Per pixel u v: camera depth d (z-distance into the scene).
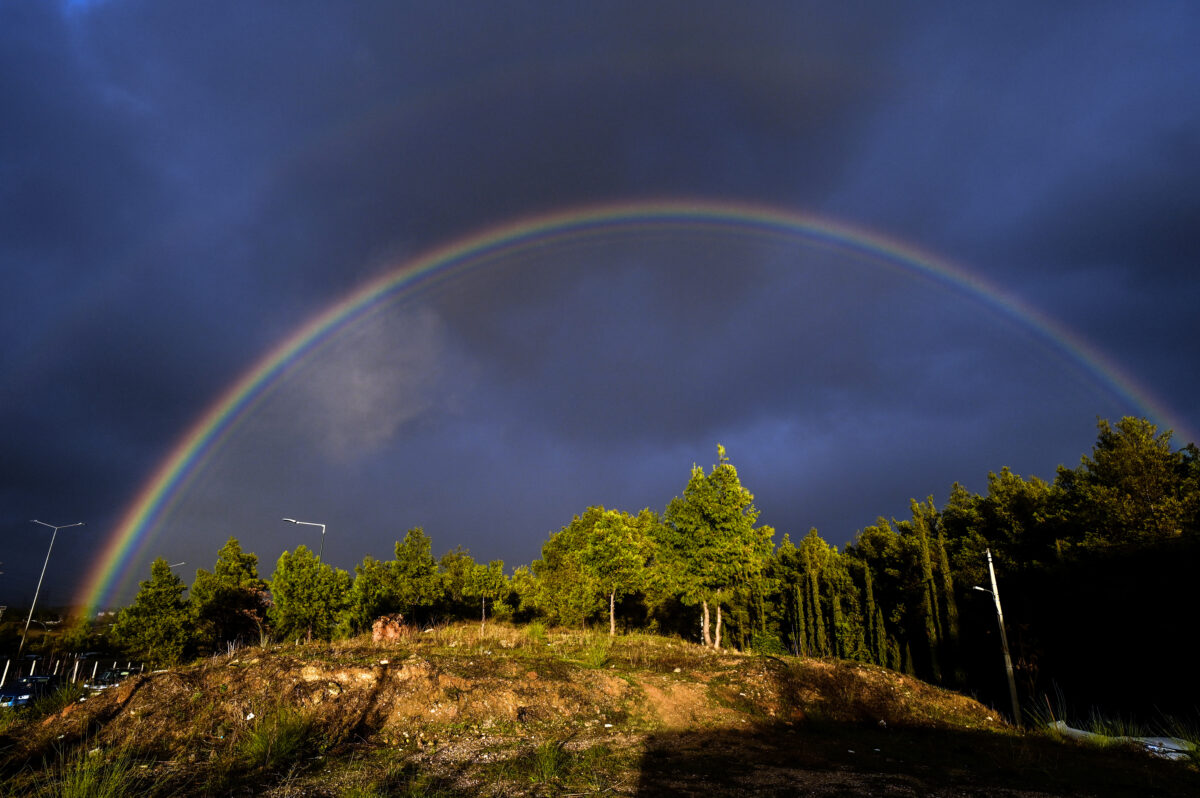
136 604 29.41
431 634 23.69
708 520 27.62
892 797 9.59
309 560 29.83
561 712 14.91
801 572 44.72
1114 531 27.94
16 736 11.68
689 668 19.73
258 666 14.01
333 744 11.96
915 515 36.91
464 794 9.17
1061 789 10.52
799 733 15.09
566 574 38.06
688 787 9.88
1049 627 31.12
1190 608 24.62
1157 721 24.38
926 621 35.31
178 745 11.43
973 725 17.48
